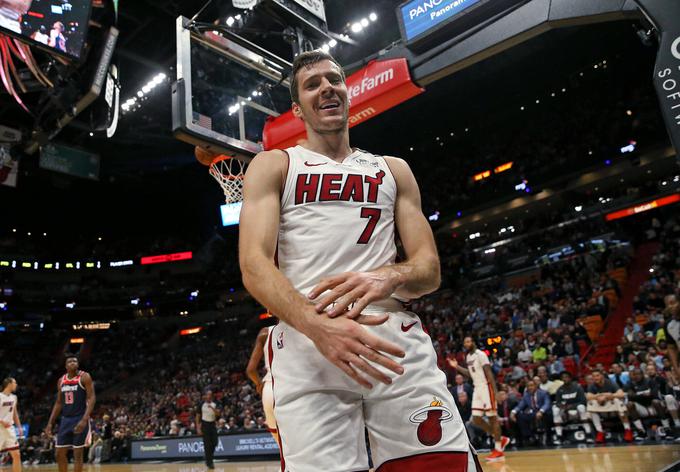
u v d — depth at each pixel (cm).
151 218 3166
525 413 891
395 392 135
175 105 441
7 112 1287
